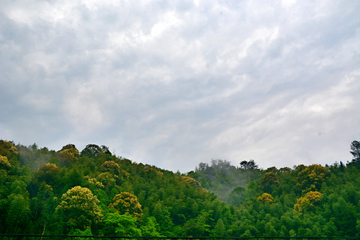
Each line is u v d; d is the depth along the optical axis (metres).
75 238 56.28
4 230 59.06
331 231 77.56
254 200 106.50
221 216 90.56
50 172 80.62
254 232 81.12
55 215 65.38
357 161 148.62
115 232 66.25
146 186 100.19
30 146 118.75
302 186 115.12
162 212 85.94
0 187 70.25
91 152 132.38
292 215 88.44
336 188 100.75
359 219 79.19
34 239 57.16
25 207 64.06
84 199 68.69
